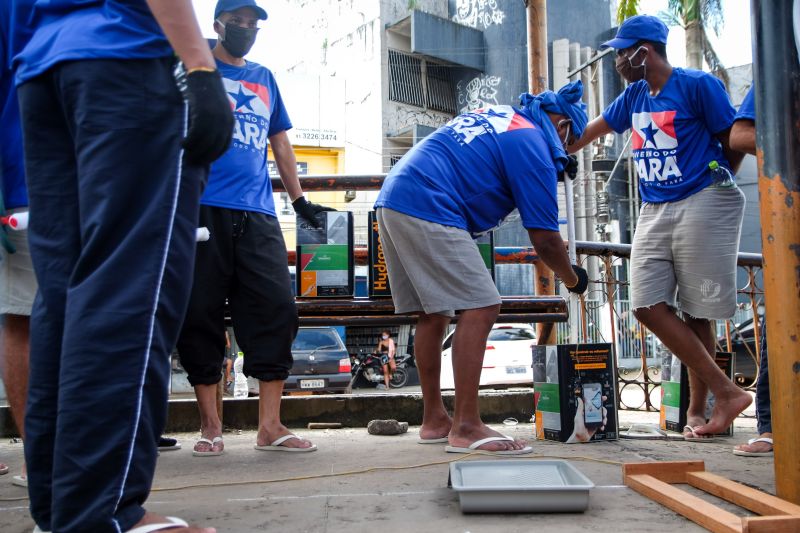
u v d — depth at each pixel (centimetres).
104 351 125
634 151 311
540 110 290
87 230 129
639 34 297
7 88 183
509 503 165
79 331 125
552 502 165
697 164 290
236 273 286
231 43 284
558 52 2100
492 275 346
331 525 158
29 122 141
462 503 165
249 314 287
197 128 126
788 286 159
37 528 142
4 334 211
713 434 293
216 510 174
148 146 133
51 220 141
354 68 2191
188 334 278
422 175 270
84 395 123
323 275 343
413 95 2150
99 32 134
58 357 138
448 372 1265
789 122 161
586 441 286
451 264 262
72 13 141
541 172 268
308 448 279
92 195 130
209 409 282
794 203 160
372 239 347
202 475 228
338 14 2267
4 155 197
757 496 164
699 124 292
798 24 161
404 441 308
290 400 387
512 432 333
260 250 285
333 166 1955
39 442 137
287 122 318
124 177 130
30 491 138
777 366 161
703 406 303
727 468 223
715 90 288
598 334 893
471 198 274
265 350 285
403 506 176
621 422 397
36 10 147
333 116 1953
